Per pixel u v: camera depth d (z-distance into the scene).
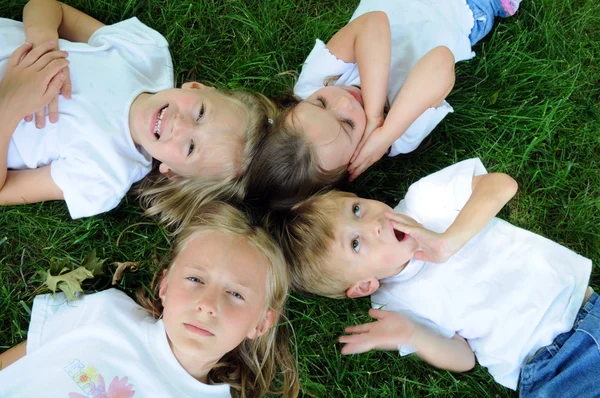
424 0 2.01
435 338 1.76
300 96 1.96
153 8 2.06
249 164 1.76
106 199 1.79
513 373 1.76
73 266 1.81
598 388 1.61
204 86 1.85
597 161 2.02
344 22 2.11
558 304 1.72
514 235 1.81
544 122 2.01
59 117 1.75
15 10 1.96
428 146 2.07
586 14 2.10
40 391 1.53
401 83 1.94
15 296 1.78
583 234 1.96
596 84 2.08
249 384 1.77
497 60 2.11
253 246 1.59
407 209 1.85
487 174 1.78
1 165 1.69
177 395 1.57
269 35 2.06
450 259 1.78
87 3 2.00
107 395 1.55
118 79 1.82
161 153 1.72
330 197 1.76
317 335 1.88
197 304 1.46
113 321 1.61
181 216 1.86
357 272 1.74
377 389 1.84
